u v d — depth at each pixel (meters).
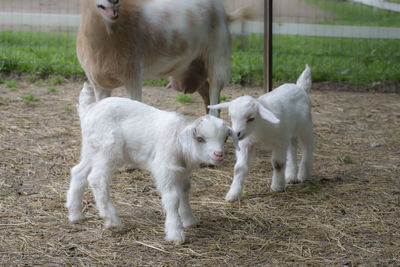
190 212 2.79
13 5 7.68
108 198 2.73
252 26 6.21
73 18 6.20
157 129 2.67
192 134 2.56
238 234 2.76
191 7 3.49
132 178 3.15
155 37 3.37
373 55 6.03
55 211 2.87
